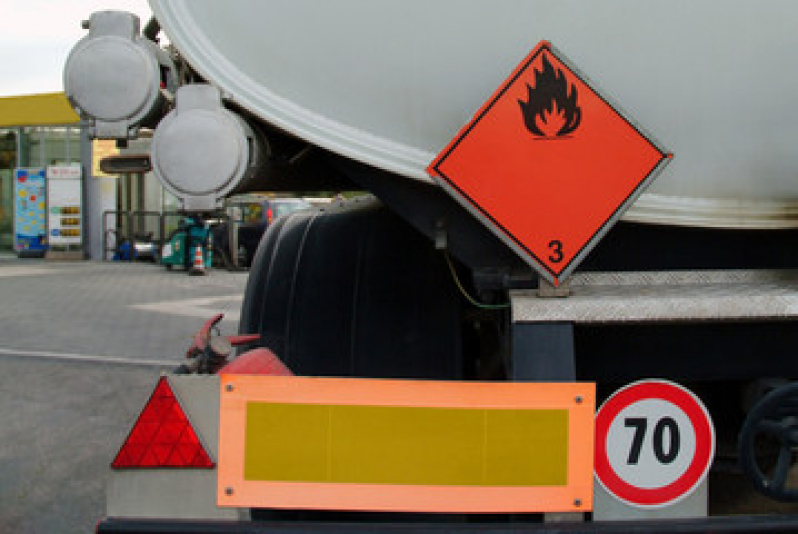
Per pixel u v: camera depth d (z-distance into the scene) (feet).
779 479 6.07
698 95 6.02
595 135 5.71
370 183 6.56
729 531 5.77
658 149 5.71
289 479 5.65
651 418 5.95
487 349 8.29
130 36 5.81
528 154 5.72
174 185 5.78
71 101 5.82
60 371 21.35
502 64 5.99
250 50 6.14
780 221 6.23
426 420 5.63
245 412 5.68
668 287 6.40
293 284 8.56
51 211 62.39
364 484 5.64
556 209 5.74
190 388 5.71
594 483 5.86
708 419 6.00
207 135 5.74
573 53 5.96
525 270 6.46
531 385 5.65
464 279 8.05
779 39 5.98
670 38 5.97
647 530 5.72
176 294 38.52
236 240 53.52
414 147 6.12
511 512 5.64
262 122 6.45
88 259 62.80
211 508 5.69
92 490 13.15
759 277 6.56
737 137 6.08
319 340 8.29
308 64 6.12
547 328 5.84
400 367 8.06
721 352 6.51
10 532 11.57
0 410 17.71
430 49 6.03
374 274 8.29
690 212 6.21
